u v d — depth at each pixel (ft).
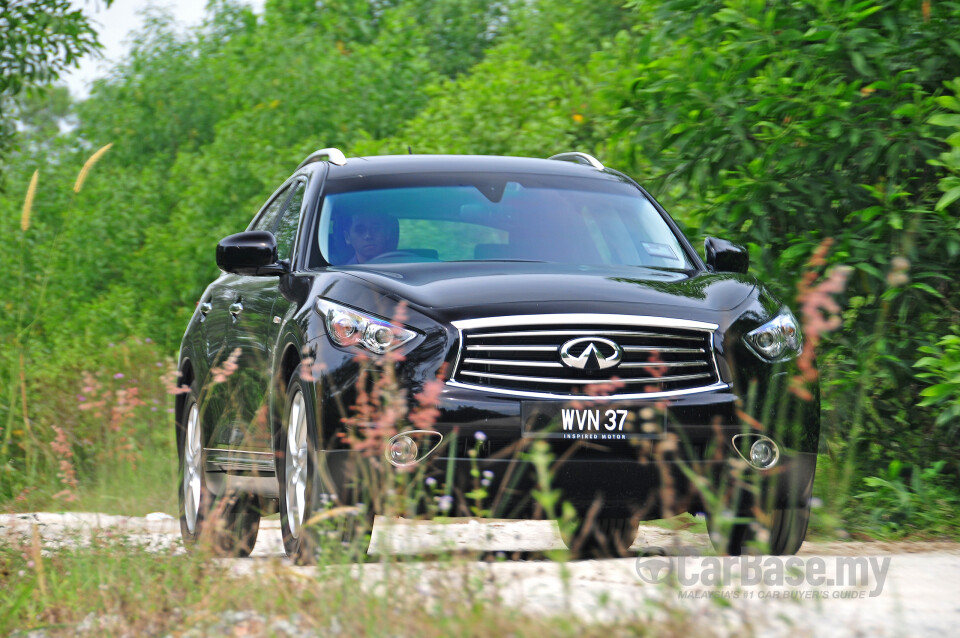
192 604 38.81
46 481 74.33
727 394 48.83
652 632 31.32
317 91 206.28
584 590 39.17
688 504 48.60
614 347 48.06
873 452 75.61
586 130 132.67
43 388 109.91
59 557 49.52
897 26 73.46
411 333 48.08
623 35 111.24
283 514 54.03
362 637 32.68
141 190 224.94
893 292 68.69
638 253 60.23
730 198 76.07
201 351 69.72
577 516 48.39
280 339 55.01
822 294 36.42
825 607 37.42
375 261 57.06
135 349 123.65
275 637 33.88
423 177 63.05
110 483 58.95
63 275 207.92
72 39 133.28
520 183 63.62
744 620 31.83
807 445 50.67
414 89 225.35
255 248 58.23
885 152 73.61
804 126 73.15
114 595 40.88
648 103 80.94
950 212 74.23
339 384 48.16
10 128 135.85
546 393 47.42
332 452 47.93
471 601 34.01
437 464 46.83
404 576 36.86
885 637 33.37
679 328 49.03
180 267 192.03
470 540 67.72
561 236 59.82
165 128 256.93
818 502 48.21
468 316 48.01
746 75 77.00
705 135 76.59
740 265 61.31
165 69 262.47
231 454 62.13
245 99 212.84
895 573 43.93
